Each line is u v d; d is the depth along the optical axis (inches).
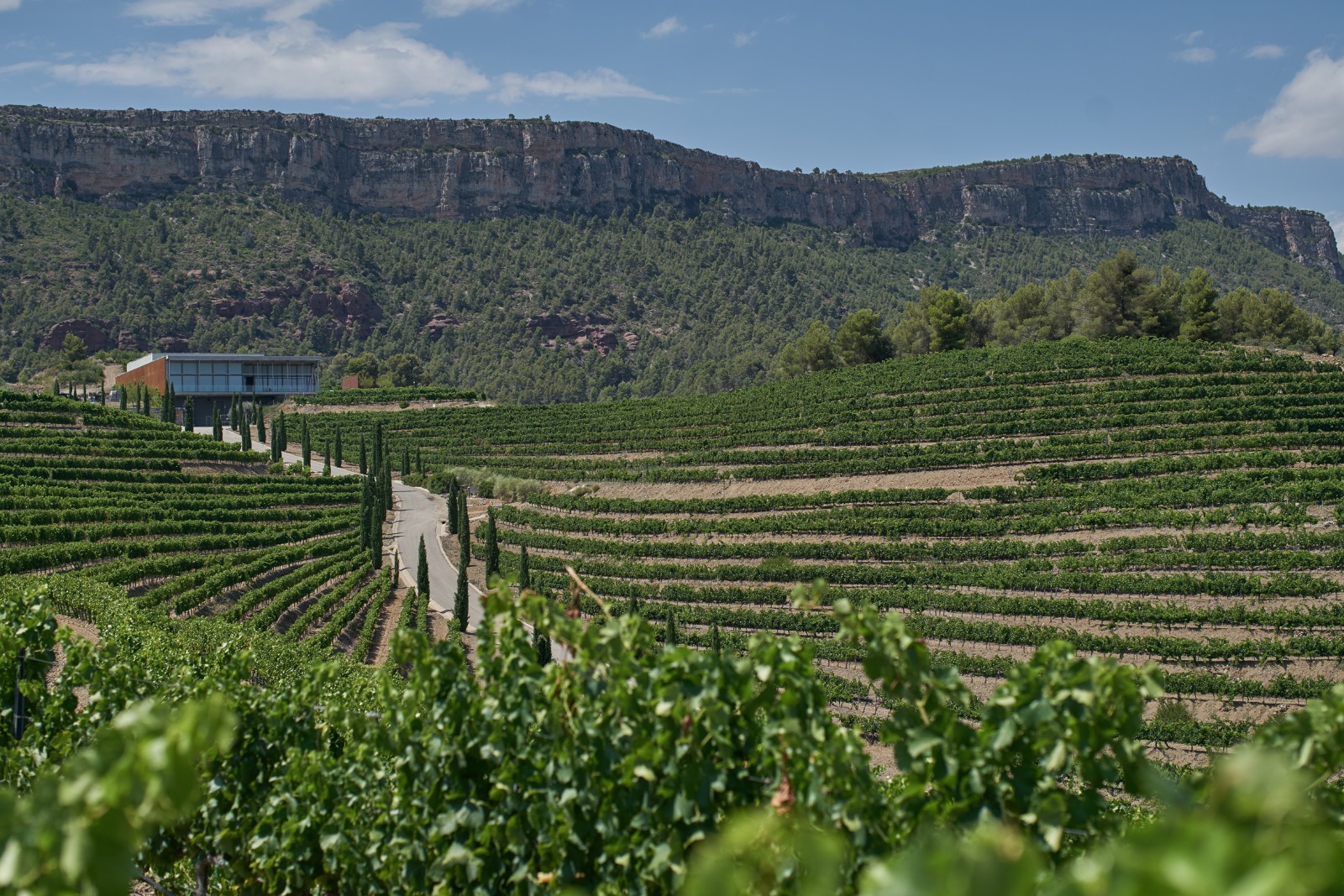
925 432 2726.4
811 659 270.5
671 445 3122.5
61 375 4729.3
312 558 2217.0
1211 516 1972.2
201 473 2817.4
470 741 308.0
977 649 1695.4
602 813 279.1
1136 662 1601.9
